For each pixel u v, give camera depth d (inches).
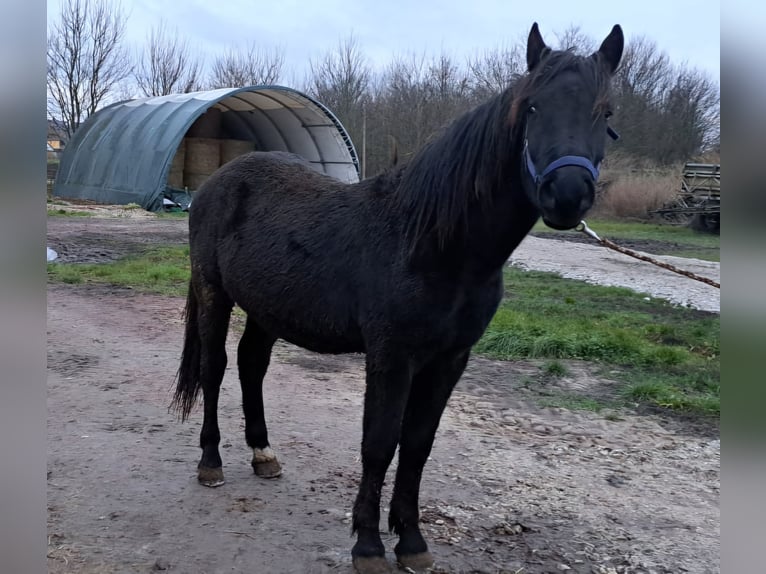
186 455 155.9
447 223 99.8
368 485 110.3
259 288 125.7
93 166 936.9
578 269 519.5
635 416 206.1
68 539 115.8
